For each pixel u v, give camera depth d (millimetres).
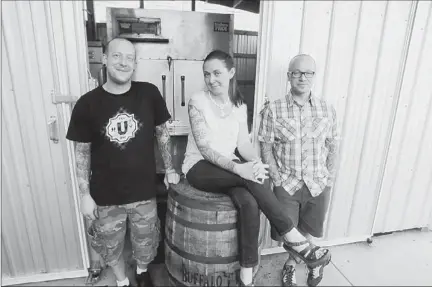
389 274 741
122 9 1853
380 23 871
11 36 1315
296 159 1222
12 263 1596
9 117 1392
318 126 1163
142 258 1407
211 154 1257
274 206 1136
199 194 1303
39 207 1540
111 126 1210
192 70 1970
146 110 1264
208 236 1268
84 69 1437
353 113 974
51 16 1340
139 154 1261
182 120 1980
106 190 1270
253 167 1178
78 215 1581
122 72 1179
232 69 1301
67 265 1660
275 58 1434
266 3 1371
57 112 1435
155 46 1910
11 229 1542
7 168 1451
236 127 1349
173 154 1943
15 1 1288
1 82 1346
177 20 1906
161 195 1740
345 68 1029
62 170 1510
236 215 1251
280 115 1275
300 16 1285
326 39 1091
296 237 1078
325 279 905
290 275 1103
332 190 1036
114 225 1320
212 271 1306
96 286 1587
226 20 1955
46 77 1392
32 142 1446
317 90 1158
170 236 1380
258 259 1261
